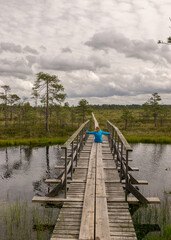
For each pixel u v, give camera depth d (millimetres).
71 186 6562
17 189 8812
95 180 6727
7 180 9969
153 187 8984
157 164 12812
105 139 16047
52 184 9445
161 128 33969
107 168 8320
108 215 4980
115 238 4102
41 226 5797
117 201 5742
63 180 6688
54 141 20906
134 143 20812
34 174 10930
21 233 5473
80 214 4938
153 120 48094
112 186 6680
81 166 8445
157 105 42125
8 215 6445
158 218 6176
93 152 10141
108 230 4074
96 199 5438
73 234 4160
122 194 6137
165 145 19625
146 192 8406
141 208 6809
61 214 4941
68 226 4430
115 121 47219
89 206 5102
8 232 5520
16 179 10125
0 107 48281
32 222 6016
